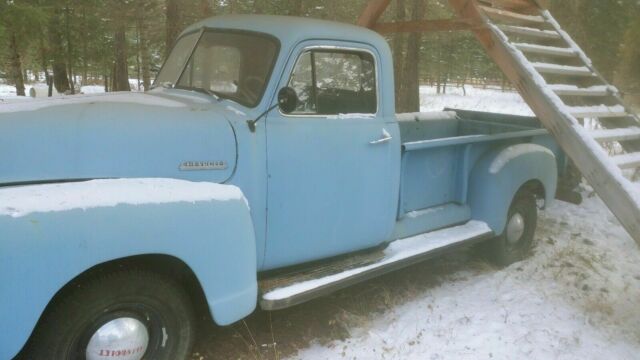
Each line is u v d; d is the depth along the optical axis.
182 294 3.03
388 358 3.61
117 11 11.17
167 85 4.06
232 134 3.30
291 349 3.65
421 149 4.44
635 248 6.09
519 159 5.17
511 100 29.78
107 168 2.94
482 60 32.47
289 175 3.55
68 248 2.49
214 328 3.85
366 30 4.04
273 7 9.46
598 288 4.95
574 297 4.74
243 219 3.10
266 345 3.68
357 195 3.94
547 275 5.19
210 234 2.94
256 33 3.65
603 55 9.14
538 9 5.99
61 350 2.63
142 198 2.73
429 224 4.70
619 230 6.60
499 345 3.87
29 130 2.86
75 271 2.51
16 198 2.48
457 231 4.80
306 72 3.64
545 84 4.72
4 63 22.58
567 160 7.17
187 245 2.86
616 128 5.20
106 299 2.73
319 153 3.67
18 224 2.39
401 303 4.43
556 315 4.39
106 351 2.75
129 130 3.03
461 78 37.62
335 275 3.72
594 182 4.40
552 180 5.62
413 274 5.06
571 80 5.51
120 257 2.64
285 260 3.64
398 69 13.36
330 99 3.79
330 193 3.78
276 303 3.31
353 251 4.08
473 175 5.06
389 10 13.05
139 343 2.86
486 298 4.63
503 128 6.14
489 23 5.03
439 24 5.50
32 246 2.41
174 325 3.00
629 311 4.58
